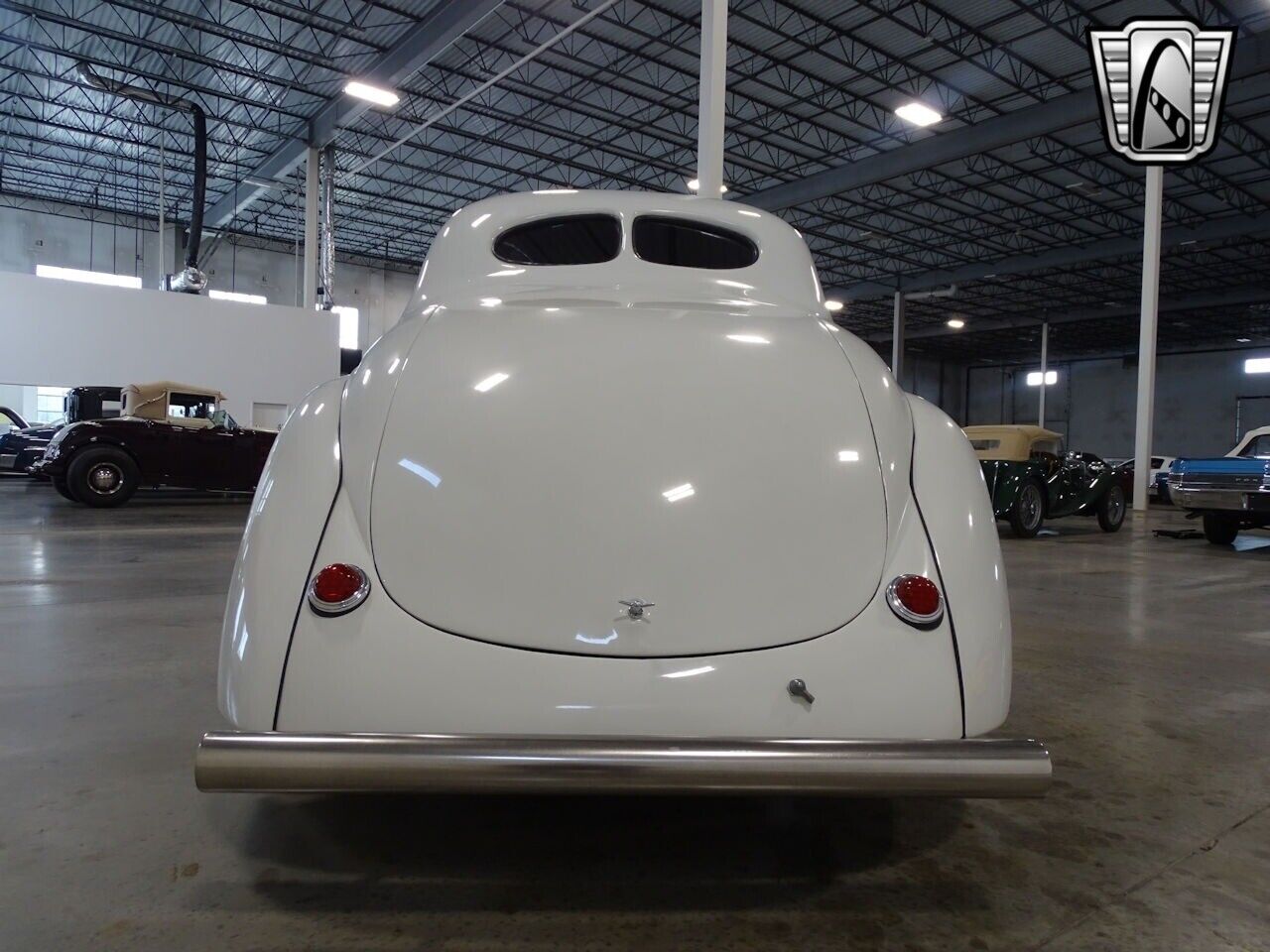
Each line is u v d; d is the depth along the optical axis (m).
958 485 1.29
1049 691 2.39
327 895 1.21
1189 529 9.06
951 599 1.16
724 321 1.49
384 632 1.06
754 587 1.10
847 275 24.17
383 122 14.68
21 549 5.06
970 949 1.11
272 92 14.18
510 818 1.46
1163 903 1.24
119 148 16.77
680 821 1.47
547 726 1.02
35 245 19.86
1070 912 1.21
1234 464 6.68
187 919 1.14
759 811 1.52
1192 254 20.38
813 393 1.32
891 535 1.19
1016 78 12.56
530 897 1.21
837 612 1.11
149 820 1.45
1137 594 4.27
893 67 12.31
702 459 1.18
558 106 13.69
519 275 1.80
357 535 1.14
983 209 18.08
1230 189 16.48
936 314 28.47
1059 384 34.69
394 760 0.96
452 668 1.04
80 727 1.93
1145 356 11.95
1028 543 7.14
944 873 1.32
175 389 8.84
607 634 1.05
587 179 17.42
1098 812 1.56
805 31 11.25
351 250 23.53
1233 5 10.45
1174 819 1.54
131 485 8.26
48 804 1.51
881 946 1.11
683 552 1.10
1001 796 0.99
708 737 1.01
